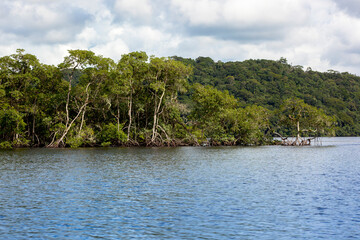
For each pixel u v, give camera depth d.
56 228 17.41
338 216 19.59
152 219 18.91
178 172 37.00
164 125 89.56
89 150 72.06
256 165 44.62
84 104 83.94
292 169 40.56
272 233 16.78
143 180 31.44
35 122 85.88
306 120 100.38
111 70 83.94
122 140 84.62
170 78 89.75
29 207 21.36
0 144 76.12
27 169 39.22
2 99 77.94
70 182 30.30
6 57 79.25
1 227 17.53
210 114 93.69
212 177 33.44
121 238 16.03
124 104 91.50
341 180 32.16
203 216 19.44
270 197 24.27
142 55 87.38
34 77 81.00
